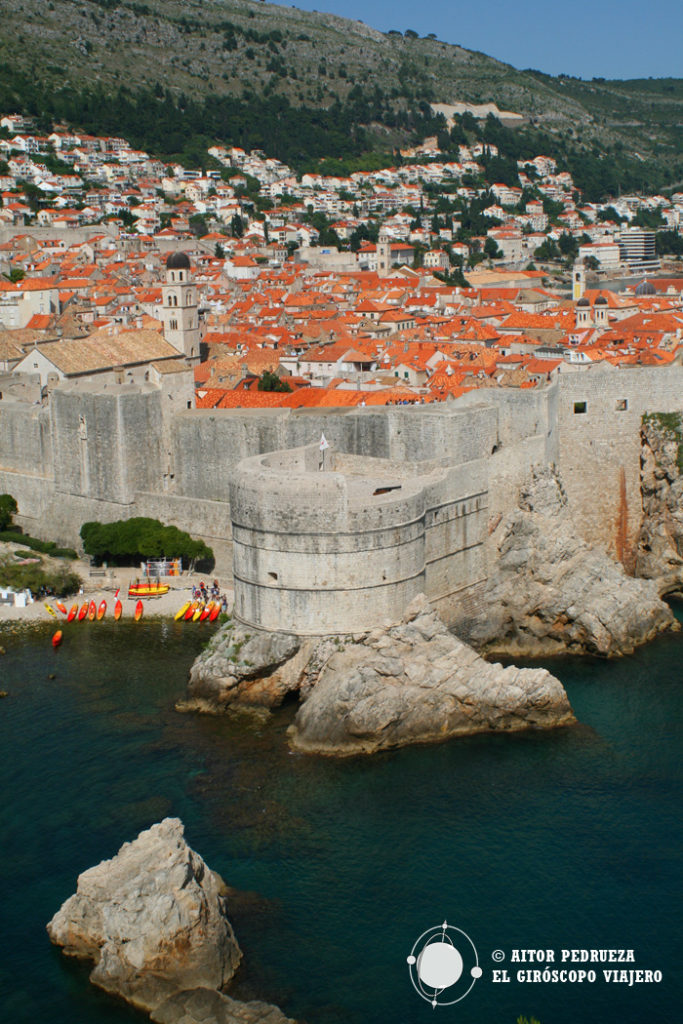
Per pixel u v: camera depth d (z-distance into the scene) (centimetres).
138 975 5716
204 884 6106
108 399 11731
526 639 10138
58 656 9856
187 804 7431
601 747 8212
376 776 7838
